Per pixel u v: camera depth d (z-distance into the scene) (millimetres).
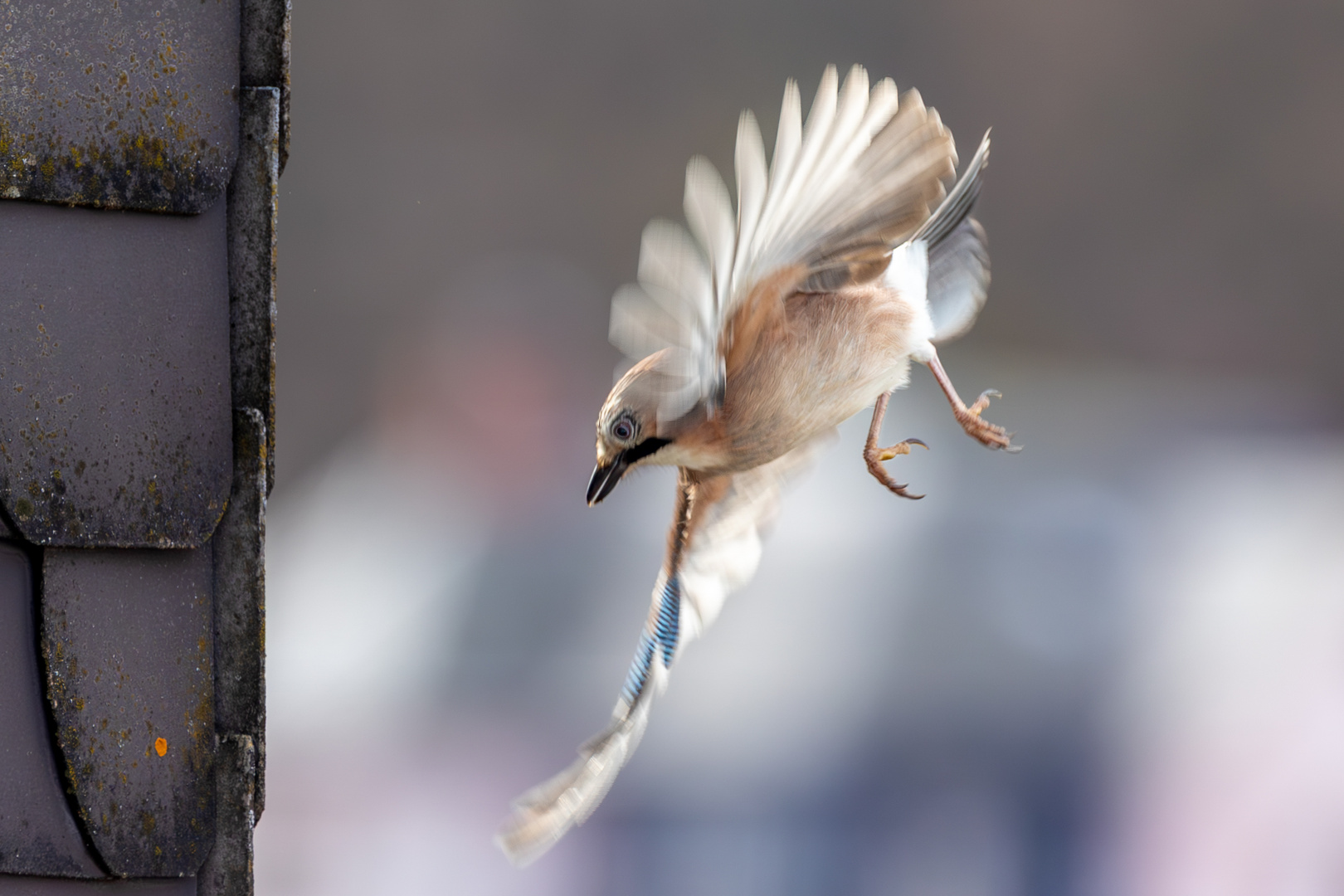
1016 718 9492
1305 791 9172
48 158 8188
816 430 8398
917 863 9203
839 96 8242
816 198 8281
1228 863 9164
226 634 8227
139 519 8203
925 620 9828
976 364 17312
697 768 9344
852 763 9312
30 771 8195
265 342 8227
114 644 8203
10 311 8180
